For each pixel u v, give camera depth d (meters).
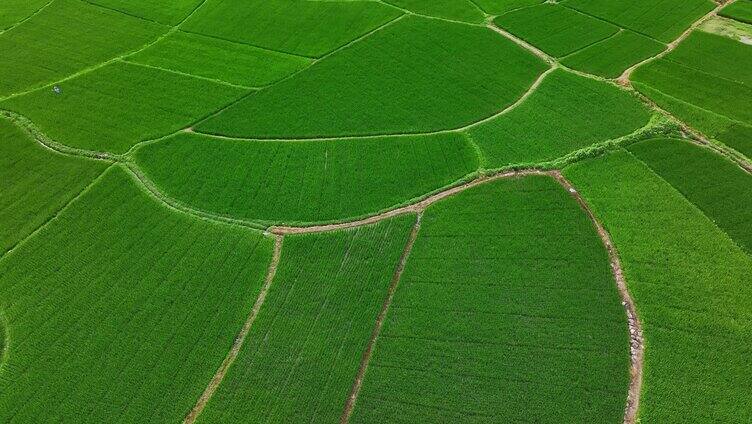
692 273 30.30
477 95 43.88
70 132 41.28
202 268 31.92
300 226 34.16
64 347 28.73
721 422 24.88
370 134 40.69
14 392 27.16
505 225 33.34
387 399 26.33
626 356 27.20
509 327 28.55
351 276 31.16
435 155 38.56
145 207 35.62
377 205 35.12
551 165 36.88
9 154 39.53
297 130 41.09
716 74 44.81
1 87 45.72
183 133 41.12
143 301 30.47
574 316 28.86
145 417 26.14
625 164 36.69
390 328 28.80
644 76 44.91
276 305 29.97
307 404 26.28
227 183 37.12
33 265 32.47
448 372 27.06
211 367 27.67
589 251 31.69
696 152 37.44
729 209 33.66
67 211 35.50
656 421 25.05
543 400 25.89
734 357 26.88
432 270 31.23
